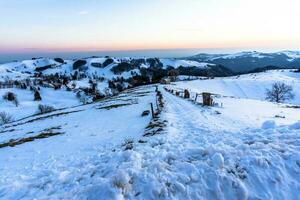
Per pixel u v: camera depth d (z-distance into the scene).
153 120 24.50
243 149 9.51
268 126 13.69
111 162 9.96
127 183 7.55
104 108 48.50
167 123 20.98
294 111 29.94
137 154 9.95
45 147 21.61
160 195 7.28
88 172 9.45
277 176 7.95
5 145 25.45
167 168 8.48
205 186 7.61
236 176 7.94
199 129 17.38
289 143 10.02
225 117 23.48
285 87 96.94
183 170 8.28
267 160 8.56
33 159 17.34
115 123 30.25
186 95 49.88
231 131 14.34
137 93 81.19
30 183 9.67
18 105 155.62
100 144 18.94
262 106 35.47
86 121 36.28
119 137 20.64
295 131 11.52
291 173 8.13
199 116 24.47
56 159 15.88
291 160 8.59
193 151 9.66
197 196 7.33
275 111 29.48
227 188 7.57
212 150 9.32
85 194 7.53
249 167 8.27
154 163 8.67
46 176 10.65
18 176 12.17
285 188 7.63
